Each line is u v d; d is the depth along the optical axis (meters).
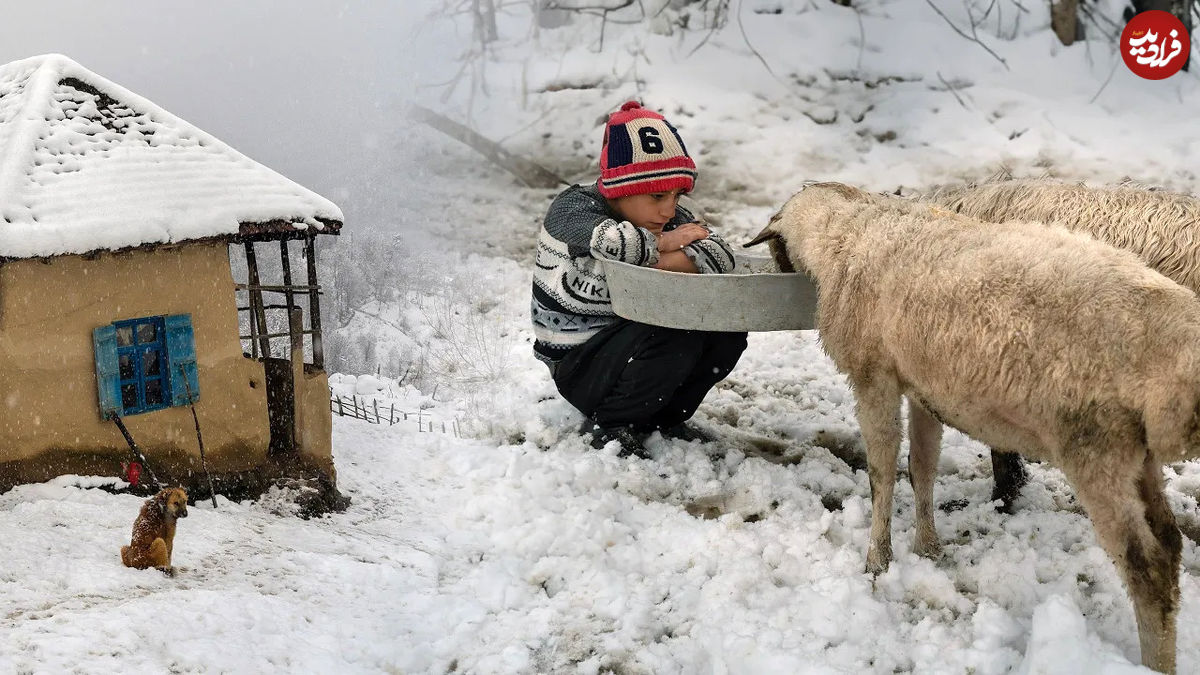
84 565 3.31
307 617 3.35
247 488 4.35
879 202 4.02
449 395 6.13
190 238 3.96
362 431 5.38
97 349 3.91
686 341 4.97
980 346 3.25
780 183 10.59
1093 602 3.65
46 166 3.87
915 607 3.76
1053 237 3.34
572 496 4.65
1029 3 14.07
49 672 2.65
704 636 3.50
